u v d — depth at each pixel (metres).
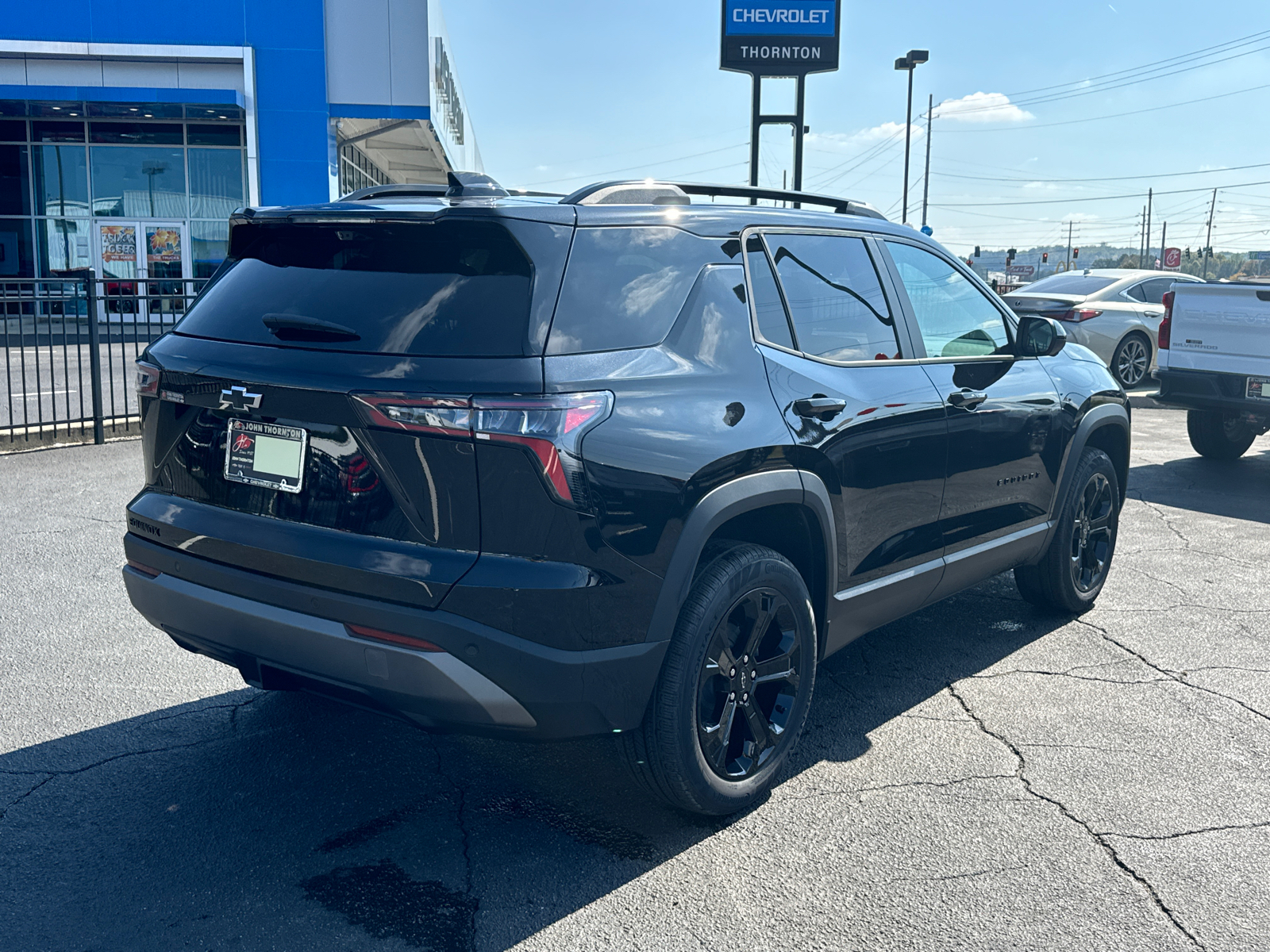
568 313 2.60
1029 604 5.24
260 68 22.84
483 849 2.91
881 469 3.45
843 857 2.89
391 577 2.51
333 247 2.89
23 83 22.22
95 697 3.88
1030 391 4.33
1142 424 12.04
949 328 4.06
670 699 2.78
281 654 2.71
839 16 18.67
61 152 24.00
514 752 3.52
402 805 3.14
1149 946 2.50
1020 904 2.67
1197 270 140.88
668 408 2.73
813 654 3.27
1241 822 3.10
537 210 2.66
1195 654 4.53
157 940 2.47
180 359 2.93
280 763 3.39
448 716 2.55
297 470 2.70
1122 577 5.74
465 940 2.50
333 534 2.64
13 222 24.11
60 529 6.27
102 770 3.32
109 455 8.74
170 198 24.45
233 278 3.07
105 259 24.47
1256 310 8.46
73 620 4.72
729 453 2.83
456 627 2.47
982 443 4.00
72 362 14.13
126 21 22.28
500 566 2.49
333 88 23.17
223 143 24.28
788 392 3.11
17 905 2.60
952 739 3.66
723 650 2.94
